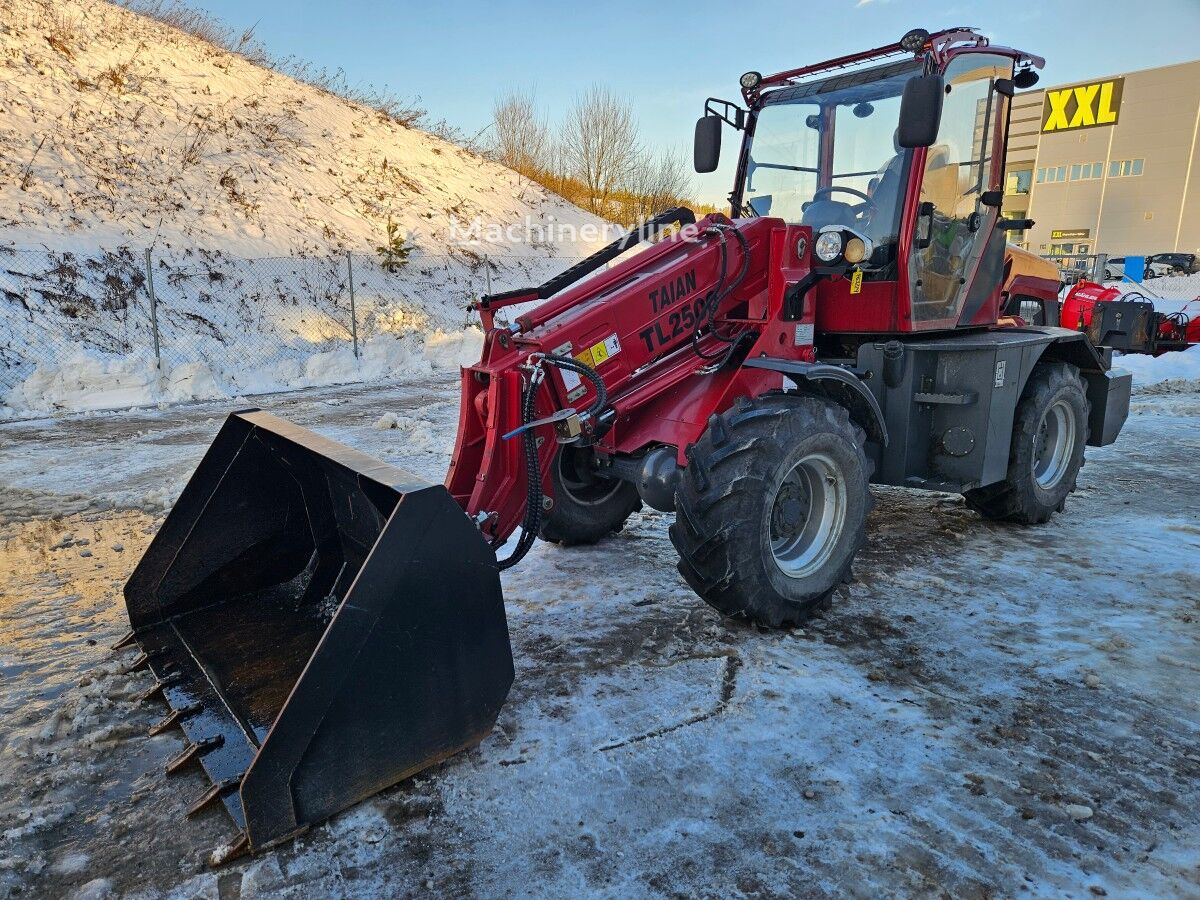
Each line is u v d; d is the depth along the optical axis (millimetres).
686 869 1949
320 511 3047
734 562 2979
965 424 3951
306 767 2029
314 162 16438
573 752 2418
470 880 1917
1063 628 3281
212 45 18328
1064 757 2398
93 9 16547
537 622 3346
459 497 3092
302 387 10359
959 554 4188
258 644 2803
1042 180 39562
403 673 2139
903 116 3139
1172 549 4234
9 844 2033
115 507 5023
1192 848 2020
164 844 2041
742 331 3514
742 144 4367
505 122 23391
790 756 2396
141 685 2752
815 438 3113
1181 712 2648
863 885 1896
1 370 8711
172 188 13258
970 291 4242
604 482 4305
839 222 3947
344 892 1879
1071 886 1893
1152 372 10539
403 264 14953
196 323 10930
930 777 2297
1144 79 35094
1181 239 35031
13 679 2887
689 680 2848
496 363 3016
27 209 11062
